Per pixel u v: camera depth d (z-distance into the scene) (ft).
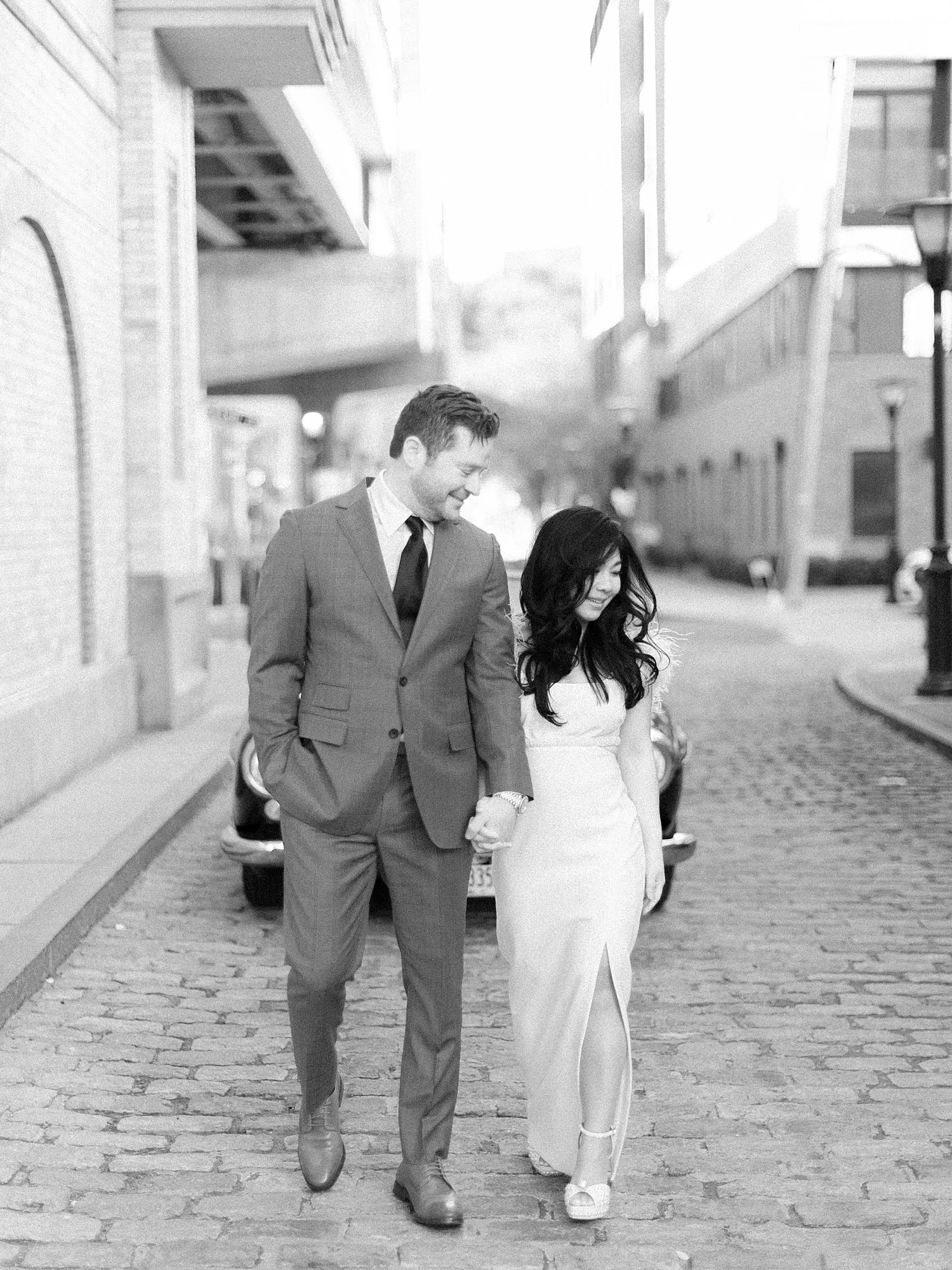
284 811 11.65
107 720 33.09
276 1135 13.41
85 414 32.27
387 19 68.49
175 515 38.78
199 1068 15.02
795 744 37.55
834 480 104.37
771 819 28.09
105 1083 14.56
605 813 12.06
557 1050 11.87
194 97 51.26
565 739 12.10
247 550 91.15
